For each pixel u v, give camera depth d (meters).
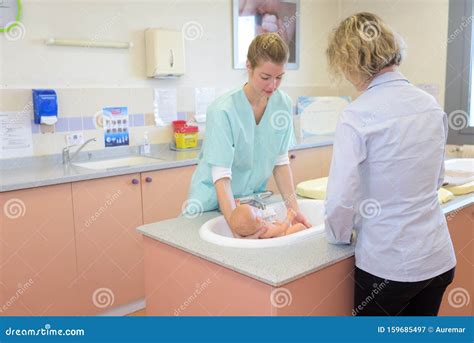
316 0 4.46
